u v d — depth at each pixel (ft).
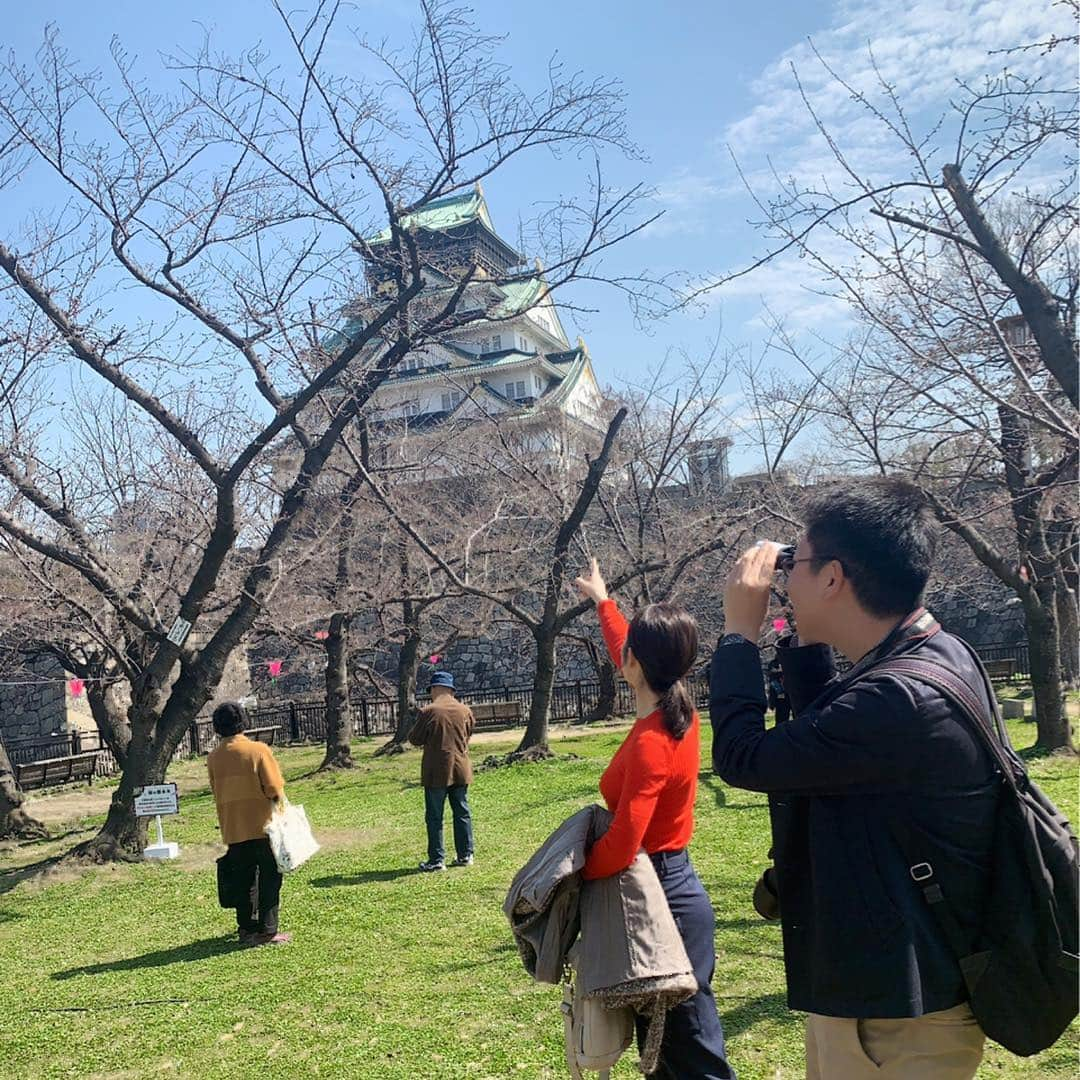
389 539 62.44
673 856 10.42
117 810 34.91
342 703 60.18
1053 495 37.22
